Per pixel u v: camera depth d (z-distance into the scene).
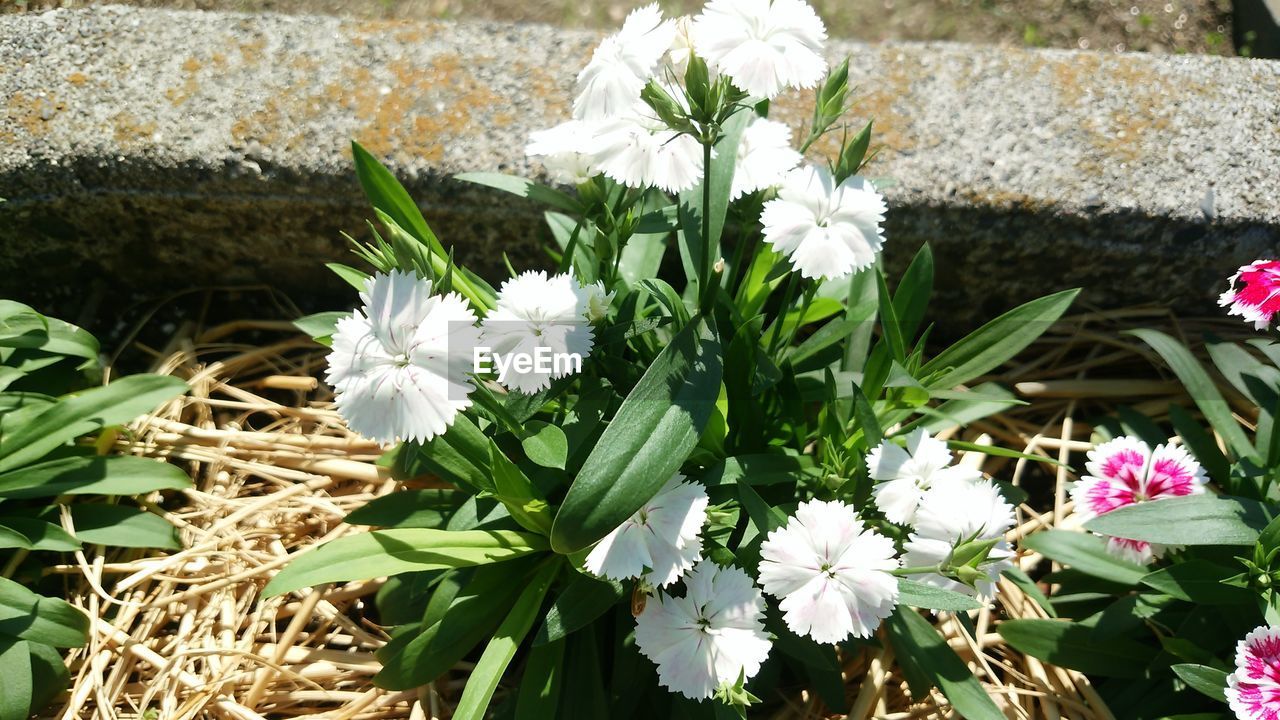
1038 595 0.35
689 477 0.34
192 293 0.48
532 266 0.45
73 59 0.44
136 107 0.43
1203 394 0.39
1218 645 0.34
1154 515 0.32
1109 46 0.60
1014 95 0.44
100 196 0.43
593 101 0.29
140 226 0.44
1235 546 0.34
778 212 0.30
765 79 0.28
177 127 0.42
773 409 0.38
